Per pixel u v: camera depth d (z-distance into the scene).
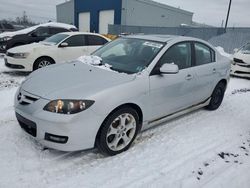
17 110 3.24
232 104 6.08
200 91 4.71
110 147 3.31
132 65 3.79
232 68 9.81
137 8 30.55
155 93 3.67
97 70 3.62
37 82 3.33
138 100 3.43
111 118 3.16
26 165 3.05
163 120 4.12
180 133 4.21
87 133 2.98
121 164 3.22
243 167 3.36
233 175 3.17
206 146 3.84
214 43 18.84
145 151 3.56
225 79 5.43
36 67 7.97
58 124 2.84
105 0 30.92
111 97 3.10
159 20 34.03
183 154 3.55
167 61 3.93
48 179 2.84
